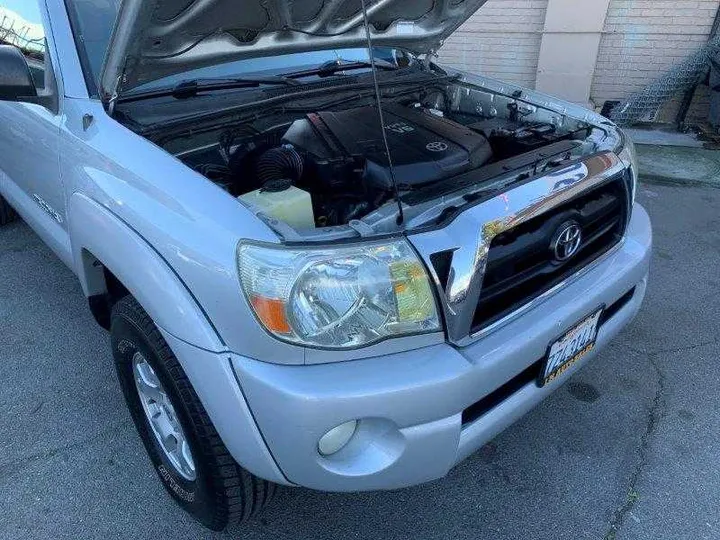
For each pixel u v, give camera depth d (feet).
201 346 4.74
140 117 6.82
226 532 6.34
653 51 19.43
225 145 7.20
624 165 6.51
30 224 9.59
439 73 10.10
